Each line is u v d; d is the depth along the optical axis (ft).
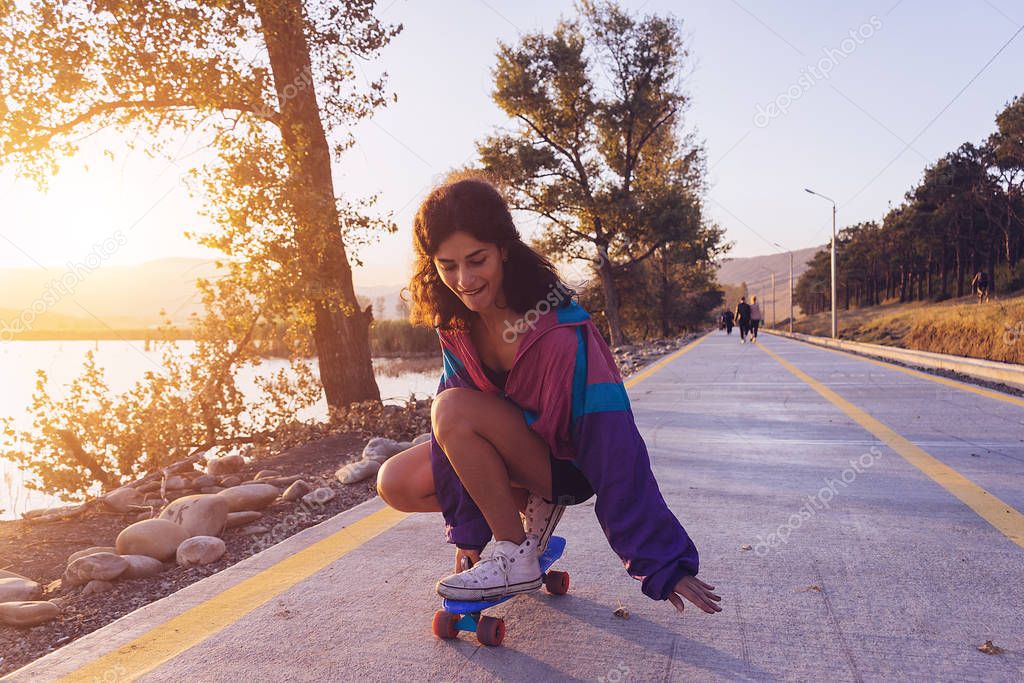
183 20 25.62
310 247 27.14
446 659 6.47
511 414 6.56
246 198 25.76
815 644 6.63
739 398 28.37
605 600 7.84
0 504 21.15
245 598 8.16
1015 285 177.99
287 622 7.41
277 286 25.86
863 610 7.40
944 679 5.91
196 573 10.10
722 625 7.10
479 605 6.49
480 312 6.30
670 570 5.62
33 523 15.28
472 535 6.92
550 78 103.96
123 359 84.99
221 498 12.05
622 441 5.92
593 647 6.65
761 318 107.34
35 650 7.82
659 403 27.07
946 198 196.44
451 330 6.46
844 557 9.13
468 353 6.53
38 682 6.24
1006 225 184.34
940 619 7.13
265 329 27.07
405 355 135.33
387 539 10.37
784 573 8.57
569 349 6.02
